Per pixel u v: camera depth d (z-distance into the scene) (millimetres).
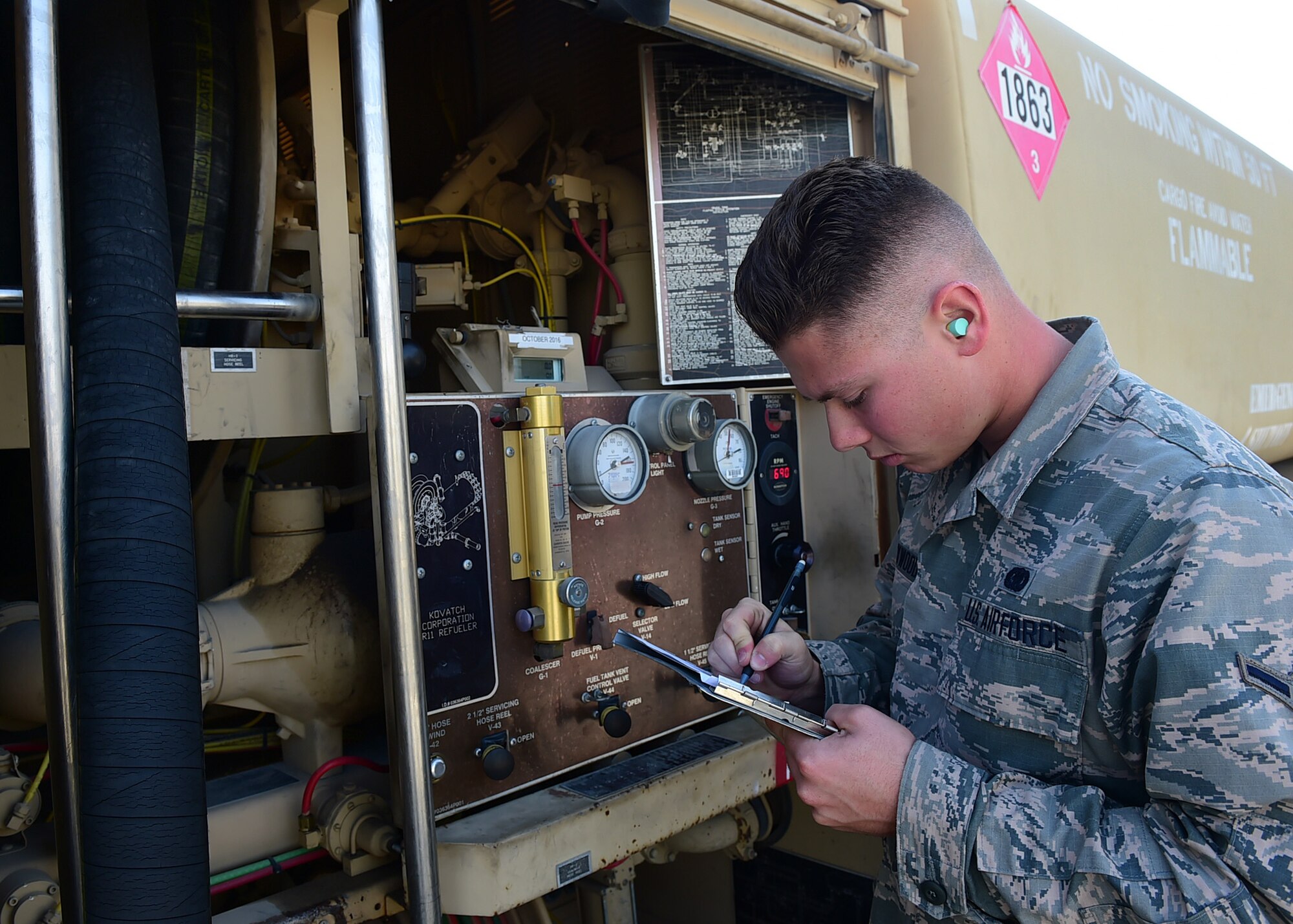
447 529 1093
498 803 1171
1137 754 744
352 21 870
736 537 1495
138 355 815
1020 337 838
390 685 1016
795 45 1359
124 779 736
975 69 1663
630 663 1310
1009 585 827
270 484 1227
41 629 763
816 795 835
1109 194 2113
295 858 1112
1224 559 677
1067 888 723
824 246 767
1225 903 651
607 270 1726
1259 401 2930
